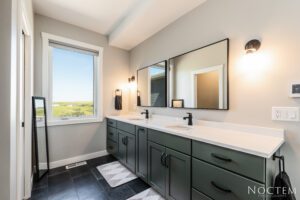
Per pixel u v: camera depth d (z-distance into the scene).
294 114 1.18
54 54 2.53
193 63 1.94
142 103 2.90
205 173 1.22
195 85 1.91
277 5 1.27
